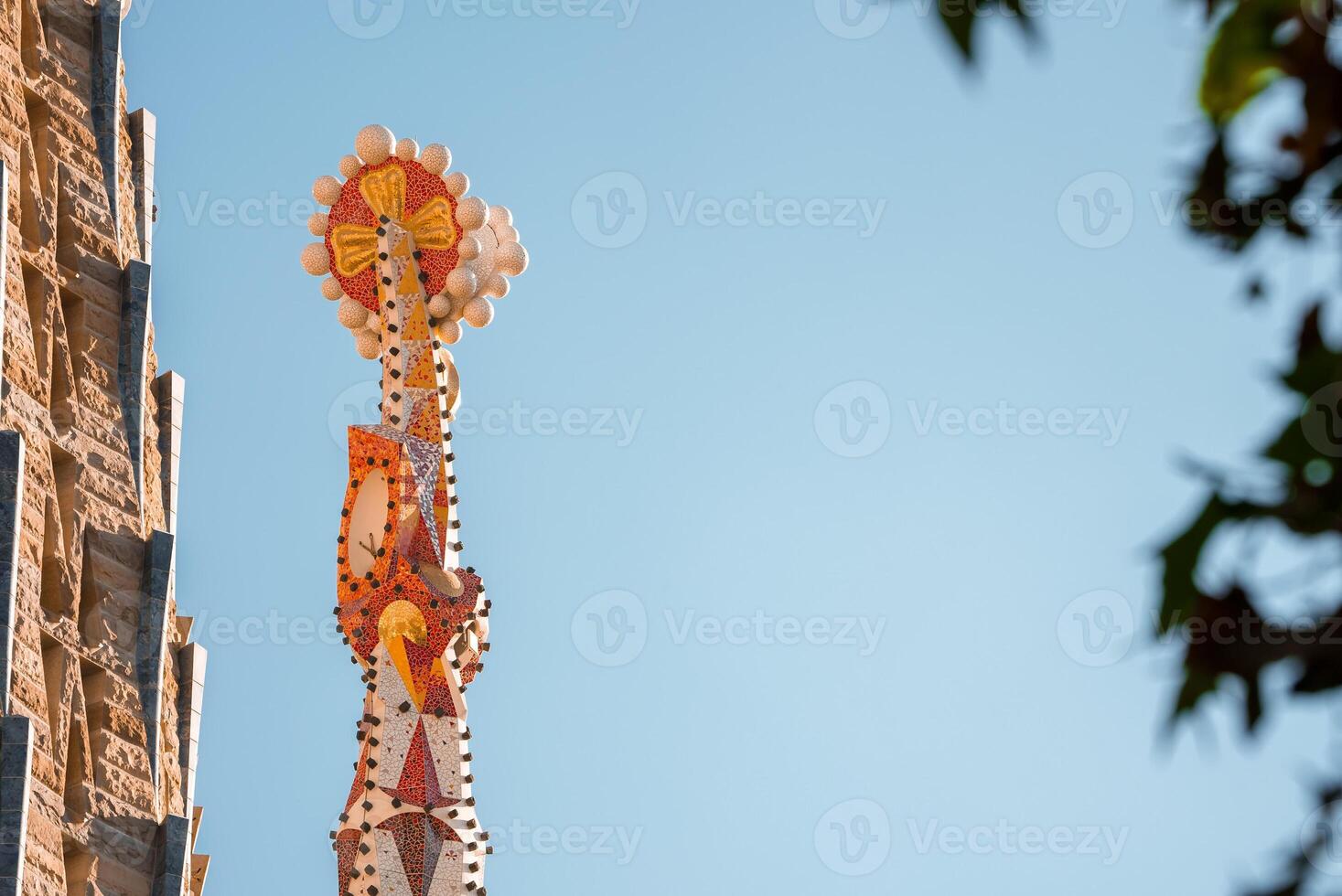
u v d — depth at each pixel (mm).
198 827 47969
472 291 47719
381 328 47656
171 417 50500
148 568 46562
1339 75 6793
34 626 42188
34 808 39938
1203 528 6867
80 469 46031
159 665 45594
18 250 46375
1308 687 6578
